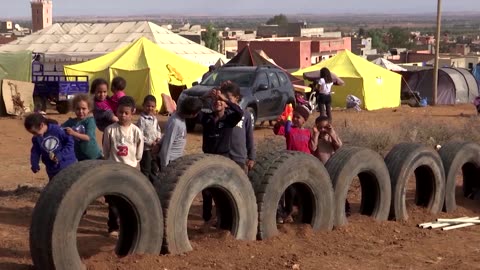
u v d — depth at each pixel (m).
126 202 6.87
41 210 6.33
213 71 21.94
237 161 8.48
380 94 33.12
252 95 20.56
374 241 8.61
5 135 20.34
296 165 8.34
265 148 14.94
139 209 6.95
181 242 7.40
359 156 9.12
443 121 23.16
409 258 7.86
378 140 17.02
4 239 8.02
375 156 9.33
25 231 8.49
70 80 29.67
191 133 20.83
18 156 16.45
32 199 10.59
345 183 8.99
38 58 33.50
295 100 22.78
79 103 8.52
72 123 8.60
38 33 50.72
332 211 8.77
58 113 27.70
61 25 51.19
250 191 7.95
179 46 46.75
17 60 27.52
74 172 6.49
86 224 8.88
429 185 10.25
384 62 48.00
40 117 7.93
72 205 6.35
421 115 28.42
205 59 45.78
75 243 6.43
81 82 28.11
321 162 8.72
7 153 16.94
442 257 7.96
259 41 74.31
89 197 6.49
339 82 26.77
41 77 29.98
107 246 7.80
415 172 10.30
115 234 8.23
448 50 131.00
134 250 7.00
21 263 7.09
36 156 7.97
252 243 7.89
